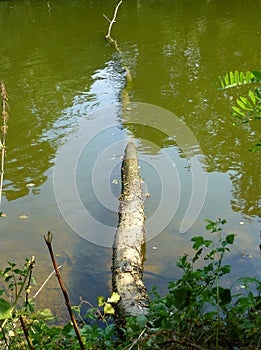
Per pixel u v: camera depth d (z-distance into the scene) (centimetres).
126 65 1122
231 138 715
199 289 225
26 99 949
